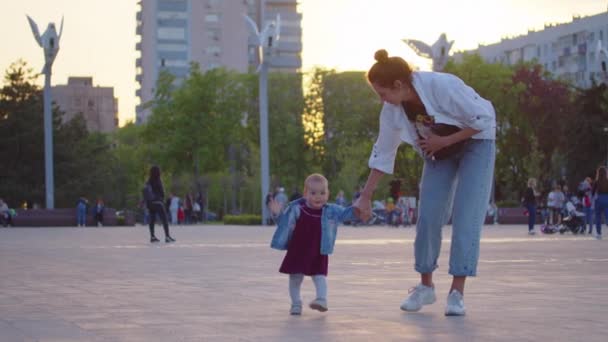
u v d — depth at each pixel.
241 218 59.84
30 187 82.81
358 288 11.40
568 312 8.73
